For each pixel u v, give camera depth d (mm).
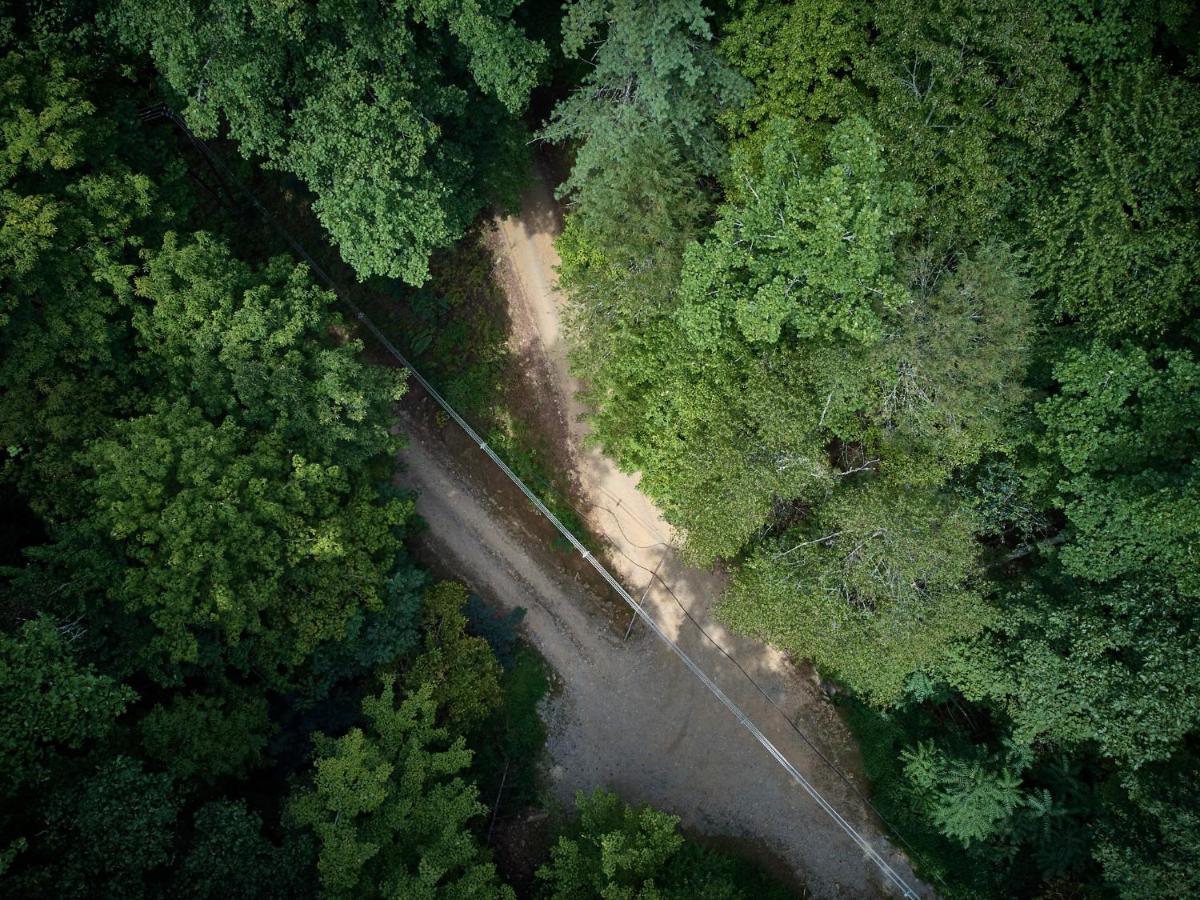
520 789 33562
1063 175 27281
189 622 26312
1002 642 29516
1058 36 26688
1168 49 28016
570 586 36125
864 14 26938
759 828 33969
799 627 27938
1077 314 28453
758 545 29844
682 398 28188
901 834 32812
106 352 26094
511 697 34500
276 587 27391
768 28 27312
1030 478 28703
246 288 28266
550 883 29469
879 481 27703
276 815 28672
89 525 25172
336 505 29391
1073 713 27719
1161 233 25484
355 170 25500
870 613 27312
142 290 26125
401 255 27781
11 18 24953
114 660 25719
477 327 37500
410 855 27266
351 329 36688
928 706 33812
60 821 23172
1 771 22422
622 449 33062
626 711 35156
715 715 35031
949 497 28266
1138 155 25594
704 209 28688
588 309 30812
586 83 33656
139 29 25000
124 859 23125
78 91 25438
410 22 27375
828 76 27125
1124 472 26047
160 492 25484
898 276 26484
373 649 30609
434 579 35562
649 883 26797
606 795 29734
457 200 30141
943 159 27234
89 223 25469
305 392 28000
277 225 36344
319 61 24625
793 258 24297
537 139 32844
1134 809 27172
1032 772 31031
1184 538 24625
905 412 27422
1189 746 27062
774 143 25000
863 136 23859
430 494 36406
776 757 32094
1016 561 32125
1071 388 25984
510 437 37188
